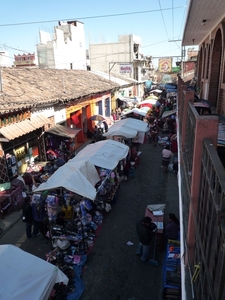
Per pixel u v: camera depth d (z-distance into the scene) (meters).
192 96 4.83
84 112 19.38
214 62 9.85
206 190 2.34
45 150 12.85
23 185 10.31
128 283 6.54
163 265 6.77
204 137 2.72
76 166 8.30
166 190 11.38
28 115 10.98
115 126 14.57
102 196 9.54
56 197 7.46
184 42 14.42
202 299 2.12
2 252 4.64
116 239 8.19
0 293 3.96
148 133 18.38
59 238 7.45
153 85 50.81
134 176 12.82
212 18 7.80
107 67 37.19
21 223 9.09
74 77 20.22
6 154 10.33
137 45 39.47
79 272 6.81
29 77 14.58
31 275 4.31
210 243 1.99
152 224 7.00
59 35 28.64
